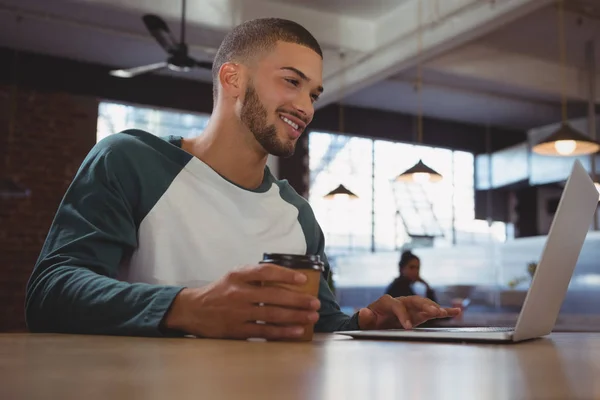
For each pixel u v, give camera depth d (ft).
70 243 3.70
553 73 25.40
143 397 1.13
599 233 18.35
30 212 22.81
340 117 29.07
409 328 3.75
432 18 19.29
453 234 32.83
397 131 30.53
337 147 31.68
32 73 23.16
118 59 23.85
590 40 22.97
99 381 1.35
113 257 3.85
